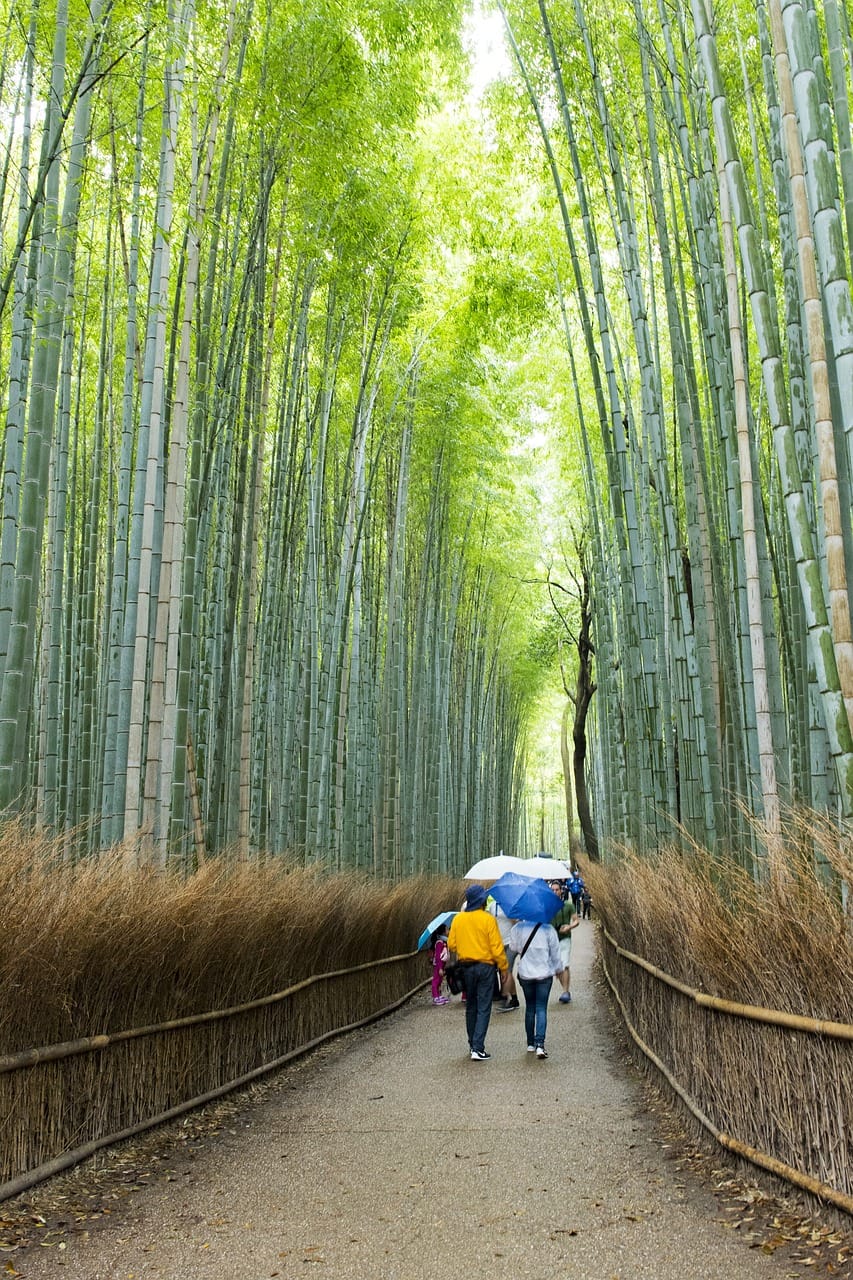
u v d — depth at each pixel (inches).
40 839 144.9
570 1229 109.3
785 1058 112.3
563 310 363.9
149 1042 159.8
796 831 134.3
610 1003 304.3
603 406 275.1
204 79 222.8
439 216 409.4
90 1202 122.9
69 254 188.5
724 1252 98.0
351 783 412.5
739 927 129.6
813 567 123.2
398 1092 193.3
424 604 504.4
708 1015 139.4
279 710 364.2
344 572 390.3
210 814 269.4
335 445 411.8
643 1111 166.6
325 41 273.4
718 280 201.6
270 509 336.2
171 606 213.0
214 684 287.0
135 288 267.0
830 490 116.6
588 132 298.0
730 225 161.5
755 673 155.0
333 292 350.3
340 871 354.0
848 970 99.4
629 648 295.0
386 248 359.3
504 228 416.5
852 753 114.3
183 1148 150.6
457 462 521.0
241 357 277.6
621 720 398.0
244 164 263.0
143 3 204.2
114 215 299.1
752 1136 122.0
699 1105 145.2
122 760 227.1
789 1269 91.4
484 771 818.8
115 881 156.6
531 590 847.7
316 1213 118.8
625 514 261.7
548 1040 251.1
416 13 312.2
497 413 531.5
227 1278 98.7
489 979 227.5
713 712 211.9
